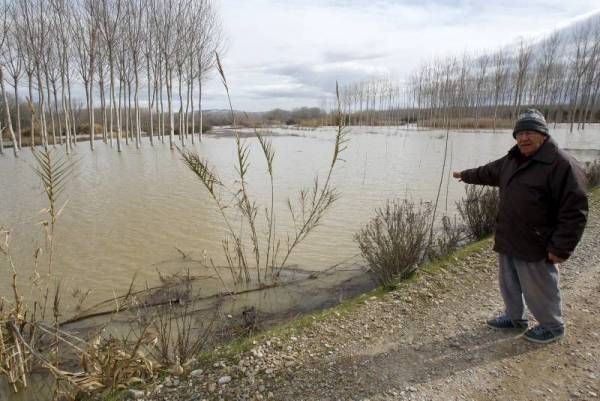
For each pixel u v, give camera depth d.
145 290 4.98
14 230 7.54
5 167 15.74
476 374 2.84
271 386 2.79
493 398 2.59
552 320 3.06
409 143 28.41
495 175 3.18
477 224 6.52
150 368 2.96
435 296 4.15
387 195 10.74
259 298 4.79
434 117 54.44
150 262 5.97
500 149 23.11
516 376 2.79
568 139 28.25
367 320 3.70
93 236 7.19
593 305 3.75
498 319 3.40
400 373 2.89
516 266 3.04
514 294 3.20
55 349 3.37
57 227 7.77
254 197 10.63
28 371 3.26
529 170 2.80
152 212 8.99
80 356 3.05
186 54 27.86
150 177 13.86
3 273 5.46
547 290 2.96
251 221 5.39
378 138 34.19
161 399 2.72
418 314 3.78
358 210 9.04
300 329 3.56
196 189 11.75
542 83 46.00
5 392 3.06
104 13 23.17
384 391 2.70
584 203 2.57
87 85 22.12
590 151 19.97
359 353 3.17
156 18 26.09
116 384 2.88
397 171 15.20
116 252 6.38
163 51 26.52
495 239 3.16
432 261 5.20
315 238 7.06
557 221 2.72
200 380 2.89
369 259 4.92
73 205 9.70
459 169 15.57
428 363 3.00
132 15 25.05
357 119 71.38
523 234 2.89
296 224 7.95
